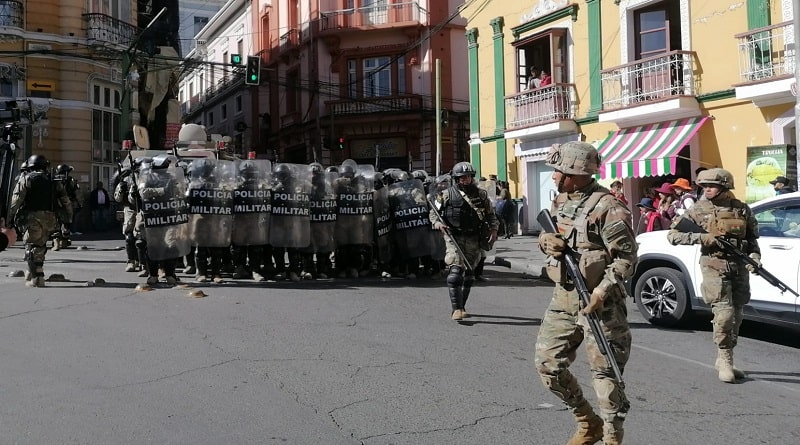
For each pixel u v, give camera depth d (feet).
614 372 11.51
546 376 12.62
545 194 66.59
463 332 23.58
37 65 81.71
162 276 33.76
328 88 104.32
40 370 17.79
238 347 20.48
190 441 13.24
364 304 28.30
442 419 14.79
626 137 54.70
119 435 13.47
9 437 13.26
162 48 97.25
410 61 100.17
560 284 12.57
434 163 98.89
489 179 64.69
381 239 35.99
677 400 16.79
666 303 26.13
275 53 118.73
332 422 14.48
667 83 51.67
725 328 18.48
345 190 35.40
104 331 22.25
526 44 65.46
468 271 25.79
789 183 39.45
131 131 76.33
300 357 19.56
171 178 31.45
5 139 30.86
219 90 144.97
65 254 49.52
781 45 44.06
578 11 60.18
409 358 19.81
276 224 33.17
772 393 17.60
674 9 52.75
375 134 102.32
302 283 33.94
